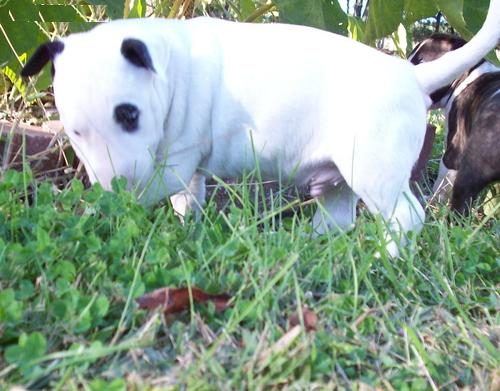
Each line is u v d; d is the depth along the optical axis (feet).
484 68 3.53
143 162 2.04
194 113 2.18
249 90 2.19
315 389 1.39
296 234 2.04
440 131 4.91
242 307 1.57
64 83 1.99
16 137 2.64
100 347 1.36
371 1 3.30
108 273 1.68
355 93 2.15
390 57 2.25
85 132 2.00
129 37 1.98
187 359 1.40
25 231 1.84
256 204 2.12
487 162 3.08
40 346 1.35
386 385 1.45
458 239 2.23
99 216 2.02
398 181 2.16
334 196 2.53
